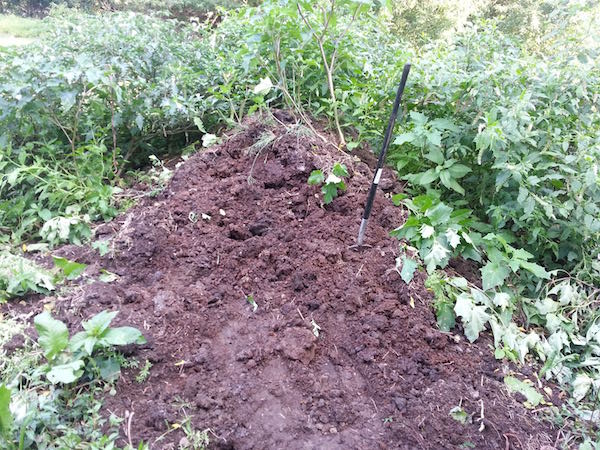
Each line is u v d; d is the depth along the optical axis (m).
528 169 2.64
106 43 3.35
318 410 1.94
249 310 2.34
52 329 1.83
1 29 7.70
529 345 2.34
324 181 2.86
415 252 2.57
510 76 2.93
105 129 3.18
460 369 2.17
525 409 2.06
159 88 3.28
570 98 2.85
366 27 4.26
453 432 1.90
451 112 3.17
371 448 1.80
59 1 9.55
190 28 4.22
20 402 1.69
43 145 3.10
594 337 2.36
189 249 2.60
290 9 3.01
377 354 2.16
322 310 2.31
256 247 2.60
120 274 2.49
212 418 1.85
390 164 3.30
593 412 2.09
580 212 2.57
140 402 1.88
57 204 2.98
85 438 1.71
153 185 3.18
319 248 2.56
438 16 9.99
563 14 3.09
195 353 2.10
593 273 2.70
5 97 2.81
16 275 2.29
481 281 2.65
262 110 3.40
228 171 3.05
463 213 2.64
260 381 2.01
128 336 1.90
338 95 3.51
